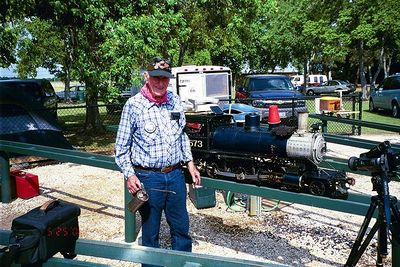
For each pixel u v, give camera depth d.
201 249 4.38
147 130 3.02
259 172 3.74
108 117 14.84
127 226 4.54
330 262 4.05
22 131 7.67
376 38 21.86
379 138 11.15
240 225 5.08
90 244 2.61
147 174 3.07
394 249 2.57
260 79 13.47
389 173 2.68
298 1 27.77
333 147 10.09
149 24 9.27
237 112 9.75
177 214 3.22
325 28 22.98
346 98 12.71
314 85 38.88
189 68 11.96
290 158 3.59
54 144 8.12
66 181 7.32
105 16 9.71
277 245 4.48
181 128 3.18
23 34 17.94
